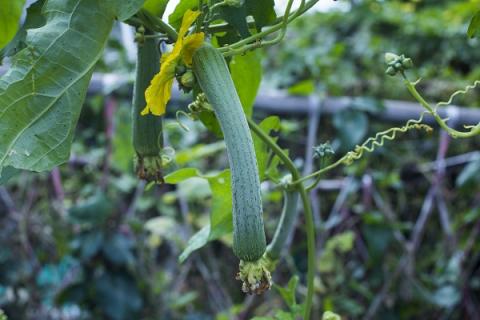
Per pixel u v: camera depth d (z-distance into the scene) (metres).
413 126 1.37
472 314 3.31
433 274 3.44
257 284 1.04
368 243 3.17
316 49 3.75
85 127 3.58
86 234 3.25
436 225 3.42
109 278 3.25
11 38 1.25
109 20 1.10
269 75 3.90
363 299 3.28
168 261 3.42
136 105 1.29
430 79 4.12
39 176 3.35
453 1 5.02
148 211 3.49
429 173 3.38
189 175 1.47
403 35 4.44
